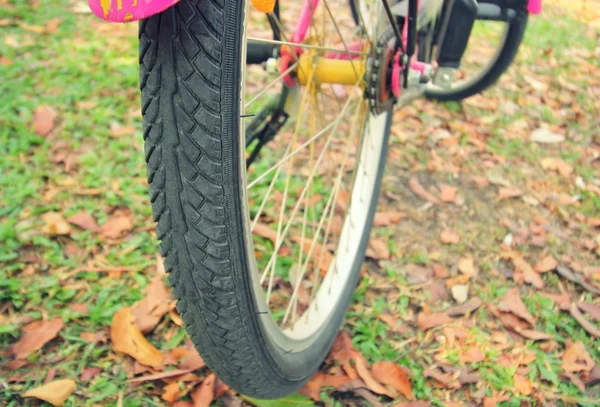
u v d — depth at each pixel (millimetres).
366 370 1475
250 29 2850
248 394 1191
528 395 1481
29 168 1969
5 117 2146
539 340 1624
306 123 2250
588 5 3824
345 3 2998
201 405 1358
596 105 2719
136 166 2027
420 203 2057
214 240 925
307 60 1344
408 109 2512
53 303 1570
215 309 986
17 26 2705
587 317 1706
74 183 1934
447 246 1899
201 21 825
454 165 2248
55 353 1461
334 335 1462
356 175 1665
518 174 2238
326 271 1734
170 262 972
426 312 1658
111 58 2559
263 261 1754
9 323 1515
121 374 1425
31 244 1720
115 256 1719
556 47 3172
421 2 1486
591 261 1903
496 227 1991
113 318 1509
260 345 1071
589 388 1522
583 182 2242
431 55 1623
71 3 2949
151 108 875
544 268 1832
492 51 3025
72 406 1352
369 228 1706
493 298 1729
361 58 1388
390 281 1751
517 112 2600
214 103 854
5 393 1354
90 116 2229
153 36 842
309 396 1414
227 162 892
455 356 1550
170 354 1469
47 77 2379
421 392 1462
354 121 1513
